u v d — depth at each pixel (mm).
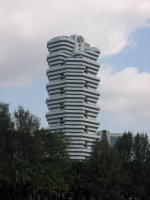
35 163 93562
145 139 120938
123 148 120438
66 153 109500
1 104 93750
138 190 111125
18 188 96375
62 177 100875
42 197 112062
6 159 86625
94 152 110875
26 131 91688
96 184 105938
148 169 117125
